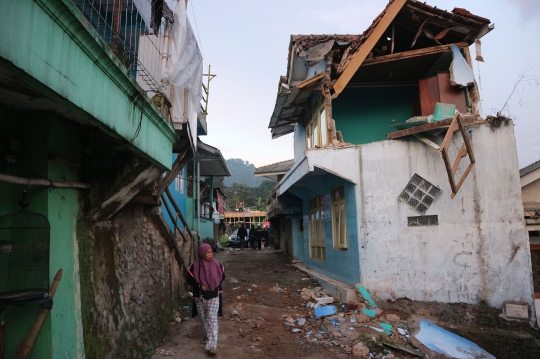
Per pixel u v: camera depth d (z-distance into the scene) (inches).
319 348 230.7
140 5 197.8
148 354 202.5
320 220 436.8
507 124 299.6
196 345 227.8
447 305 287.4
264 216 1738.4
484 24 317.7
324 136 365.1
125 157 166.7
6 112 123.6
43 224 125.9
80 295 146.9
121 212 209.5
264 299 343.6
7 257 119.0
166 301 272.8
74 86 98.7
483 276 287.4
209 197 815.1
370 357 217.9
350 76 316.8
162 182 234.4
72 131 150.6
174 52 211.9
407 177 306.0
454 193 278.1
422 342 236.1
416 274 294.5
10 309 123.3
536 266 333.4
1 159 122.6
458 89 328.2
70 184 143.5
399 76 371.9
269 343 235.3
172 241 293.0
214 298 216.2
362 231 303.0
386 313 281.3
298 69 386.3
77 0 159.6
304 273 463.5
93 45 106.5
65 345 129.9
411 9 317.7
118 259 194.2
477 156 298.7
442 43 351.3
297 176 374.0
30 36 79.9
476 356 226.2
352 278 316.8
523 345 251.9
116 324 175.3
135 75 196.1
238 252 812.0
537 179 350.6
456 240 293.7
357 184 309.0
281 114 462.0
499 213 292.8
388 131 377.1
